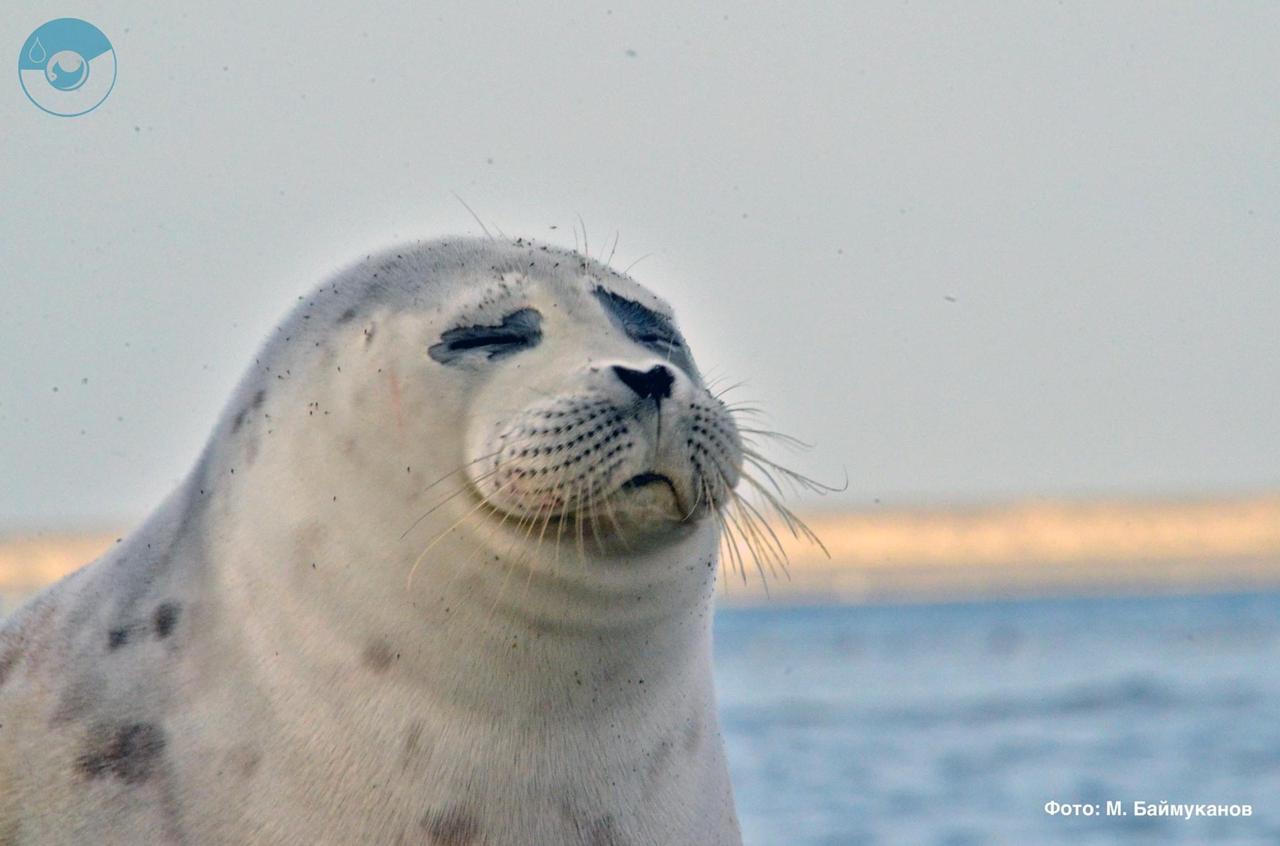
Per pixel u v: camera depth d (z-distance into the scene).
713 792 22.05
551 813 20.20
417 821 19.80
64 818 20.11
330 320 21.95
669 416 19.88
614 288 22.75
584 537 19.56
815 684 96.44
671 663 20.95
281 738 19.84
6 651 22.11
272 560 20.44
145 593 21.38
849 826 46.88
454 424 20.44
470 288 21.66
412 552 19.88
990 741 65.19
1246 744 62.28
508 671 19.80
